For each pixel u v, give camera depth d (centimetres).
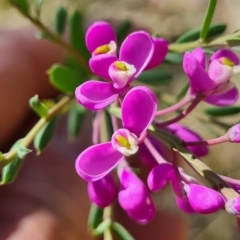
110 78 7
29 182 11
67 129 11
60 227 10
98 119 9
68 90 8
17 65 12
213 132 9
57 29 9
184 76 14
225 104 7
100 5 15
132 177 7
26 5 9
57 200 10
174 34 14
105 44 7
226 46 7
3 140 11
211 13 7
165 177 6
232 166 14
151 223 11
